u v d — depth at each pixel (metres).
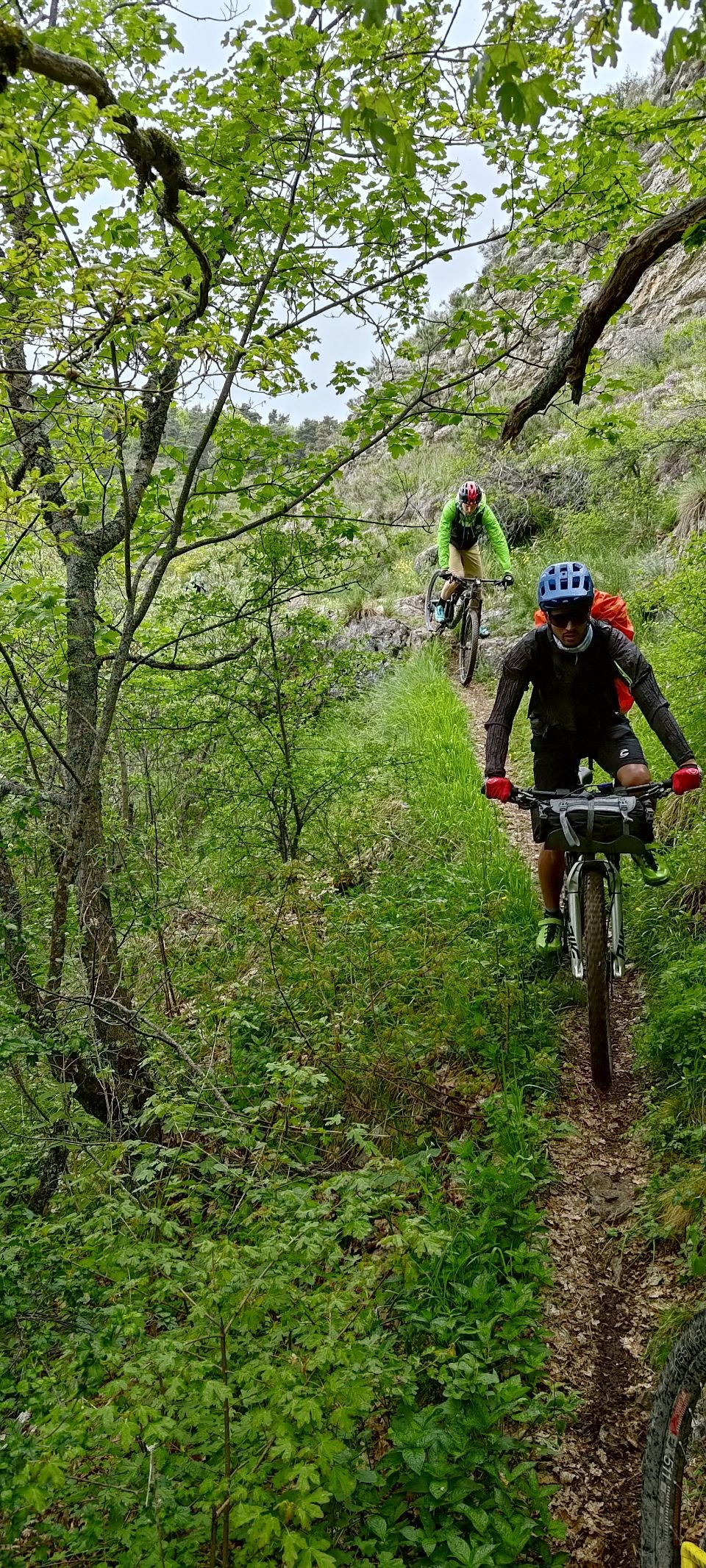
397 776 8.70
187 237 3.84
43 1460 2.05
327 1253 2.76
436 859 7.15
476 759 9.77
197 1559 2.36
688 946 5.11
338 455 5.79
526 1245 3.51
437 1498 2.50
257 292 5.02
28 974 4.73
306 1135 4.46
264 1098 4.54
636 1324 3.22
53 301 3.38
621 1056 4.70
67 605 5.08
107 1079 4.80
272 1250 2.54
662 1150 3.89
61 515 4.94
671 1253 3.42
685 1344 2.27
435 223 4.81
